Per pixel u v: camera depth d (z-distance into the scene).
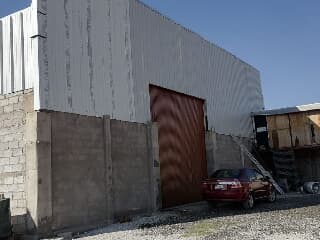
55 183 12.09
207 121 23.12
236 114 27.89
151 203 16.42
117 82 15.77
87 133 13.64
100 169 13.96
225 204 18.67
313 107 28.41
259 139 30.52
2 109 12.92
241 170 16.91
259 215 13.83
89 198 13.27
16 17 13.11
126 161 15.42
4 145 12.65
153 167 16.69
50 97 12.41
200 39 23.69
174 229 11.50
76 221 12.61
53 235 11.57
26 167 11.75
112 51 15.78
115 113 15.35
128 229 12.20
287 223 11.48
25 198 11.81
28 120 11.92
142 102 17.25
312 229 10.21
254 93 32.22
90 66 14.43
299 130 29.09
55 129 12.39
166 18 20.20
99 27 15.26
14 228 11.48
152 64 18.41
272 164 30.25
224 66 26.81
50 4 13.07
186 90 21.19
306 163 30.20
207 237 9.80
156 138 17.25
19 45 12.89
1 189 12.47
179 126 20.20
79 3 14.39
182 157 20.02
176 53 20.72
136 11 17.80
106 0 15.88
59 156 12.38
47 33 12.77
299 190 26.41
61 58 13.15
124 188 15.06
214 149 23.00
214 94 24.62
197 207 17.94
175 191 18.81
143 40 18.00
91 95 14.22
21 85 12.64
